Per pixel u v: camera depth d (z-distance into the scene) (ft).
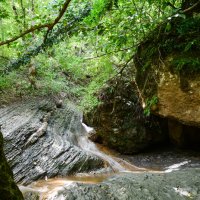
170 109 16.35
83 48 34.58
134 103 26.14
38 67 32.50
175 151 26.12
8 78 28.71
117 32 16.17
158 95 16.66
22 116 23.84
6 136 19.90
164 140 27.55
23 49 23.63
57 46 28.19
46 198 15.38
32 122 23.18
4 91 28.35
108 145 27.94
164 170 22.48
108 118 26.50
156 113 17.42
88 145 27.66
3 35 27.76
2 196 4.46
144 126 26.40
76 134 28.22
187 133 25.71
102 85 26.53
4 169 4.69
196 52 15.12
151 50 16.52
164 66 16.14
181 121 16.25
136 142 26.35
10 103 26.55
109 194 15.20
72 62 32.68
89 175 21.15
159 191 15.35
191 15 15.48
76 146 24.63
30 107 26.50
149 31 16.55
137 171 22.81
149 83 17.49
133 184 16.31
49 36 17.07
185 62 14.96
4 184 4.56
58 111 29.76
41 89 31.94
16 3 29.76
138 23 16.33
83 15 15.93
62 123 27.86
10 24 27.76
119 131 26.40
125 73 25.93
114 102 25.99
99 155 25.27
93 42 21.86
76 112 32.83
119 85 26.00
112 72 25.88
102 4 14.67
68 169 20.58
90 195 14.98
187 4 15.96
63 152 21.47
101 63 25.05
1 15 22.82
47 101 29.71
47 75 32.96
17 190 4.86
